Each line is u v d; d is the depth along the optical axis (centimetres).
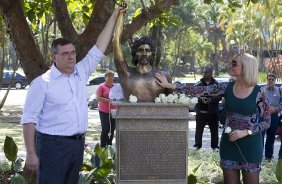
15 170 648
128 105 477
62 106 436
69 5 856
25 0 776
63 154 439
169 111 482
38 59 666
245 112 492
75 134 443
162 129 482
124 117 475
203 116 1196
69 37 654
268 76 1047
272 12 4050
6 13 639
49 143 437
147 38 495
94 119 2130
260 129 491
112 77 1081
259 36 4606
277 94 1041
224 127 509
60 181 443
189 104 480
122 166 481
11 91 4175
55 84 435
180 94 493
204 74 1080
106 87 1079
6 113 2320
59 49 435
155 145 483
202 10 5697
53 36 1683
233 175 504
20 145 1215
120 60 489
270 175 828
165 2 649
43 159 440
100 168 616
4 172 762
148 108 480
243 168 497
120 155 480
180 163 486
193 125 2014
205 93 506
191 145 1352
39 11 787
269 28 4444
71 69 439
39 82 435
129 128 479
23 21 648
